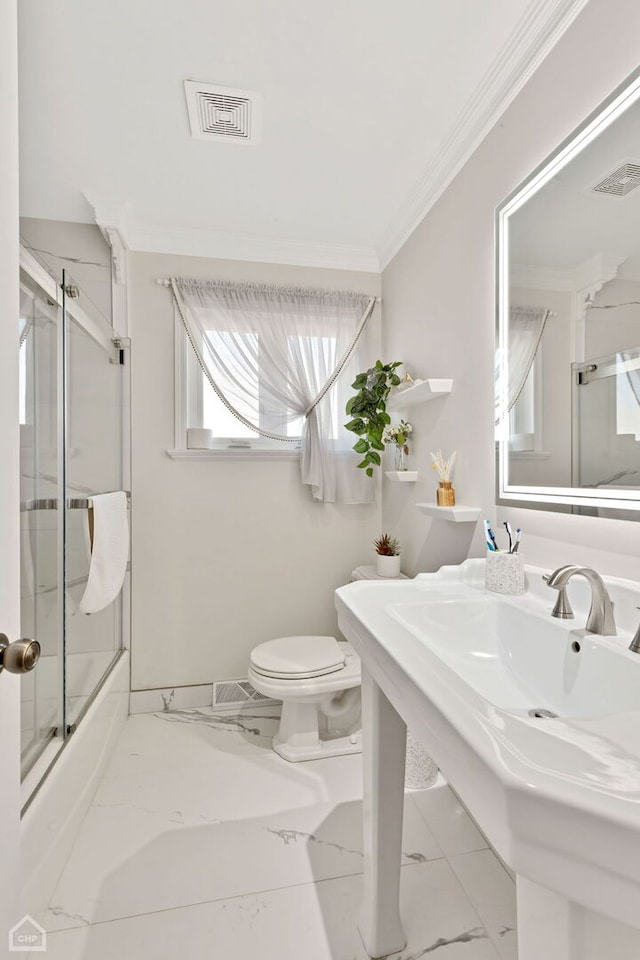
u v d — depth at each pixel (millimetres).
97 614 1770
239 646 2289
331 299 2375
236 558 2295
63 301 1431
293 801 1552
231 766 1753
